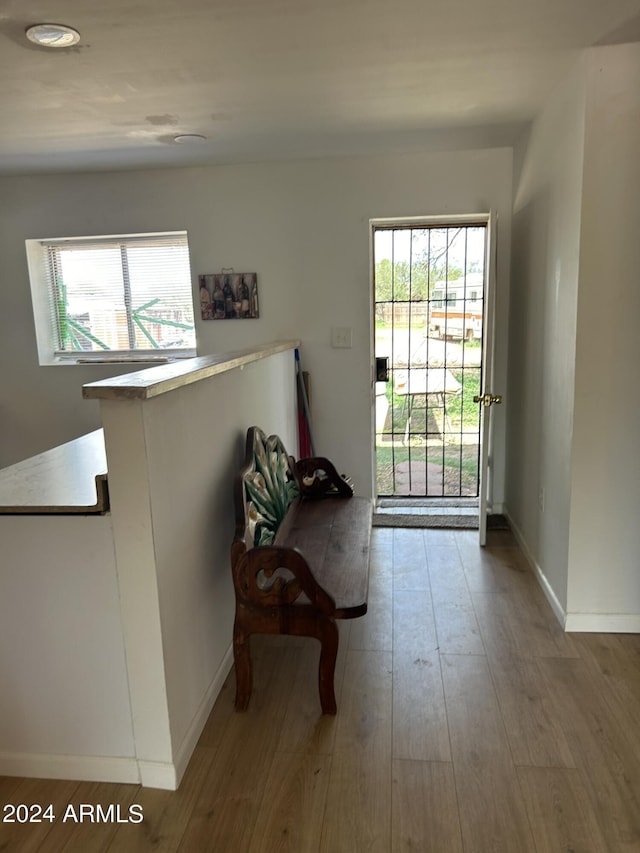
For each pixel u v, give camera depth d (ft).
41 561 5.14
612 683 6.84
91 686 5.39
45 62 6.57
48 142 9.63
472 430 12.92
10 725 5.60
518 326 10.77
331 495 9.44
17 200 12.09
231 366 6.74
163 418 5.17
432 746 5.92
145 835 5.02
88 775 5.60
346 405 12.19
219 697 6.81
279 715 6.47
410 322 12.49
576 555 7.73
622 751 5.80
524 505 10.44
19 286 12.39
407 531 11.57
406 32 6.12
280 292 11.91
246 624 6.33
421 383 12.82
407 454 13.25
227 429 7.20
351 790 5.41
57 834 5.06
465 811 5.15
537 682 6.89
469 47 6.53
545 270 8.76
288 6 5.49
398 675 7.09
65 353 12.98
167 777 5.45
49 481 5.75
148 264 12.46
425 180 11.16
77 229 12.11
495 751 5.83
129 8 5.42
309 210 11.55
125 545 4.98
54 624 5.28
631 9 5.75
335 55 6.62
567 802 5.21
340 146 10.41
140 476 4.82
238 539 6.23
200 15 5.61
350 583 6.52
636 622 7.82
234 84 7.36
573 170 7.29
